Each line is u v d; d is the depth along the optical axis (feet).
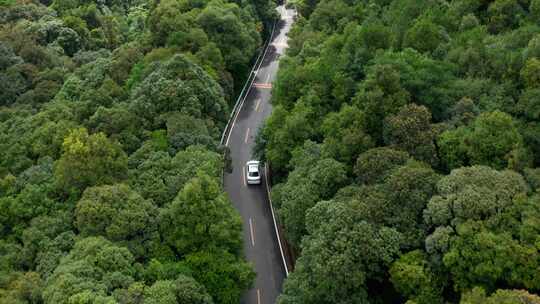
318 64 183.83
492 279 95.76
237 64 261.65
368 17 209.87
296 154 154.51
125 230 121.49
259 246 166.61
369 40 174.70
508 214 100.17
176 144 155.02
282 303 114.42
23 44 239.91
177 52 209.56
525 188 105.50
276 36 362.74
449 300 103.04
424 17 184.14
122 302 102.17
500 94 136.46
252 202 189.26
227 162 178.60
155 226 127.75
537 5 174.91
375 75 141.18
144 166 144.97
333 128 145.59
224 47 251.39
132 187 138.51
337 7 245.65
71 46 266.98
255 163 204.74
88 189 127.34
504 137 117.19
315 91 171.53
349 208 112.16
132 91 180.04
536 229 96.17
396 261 104.58
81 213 121.60
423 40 166.91
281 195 150.30
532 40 142.10
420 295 99.96
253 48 278.26
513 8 185.98
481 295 90.02
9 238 134.21
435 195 108.17
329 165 131.64
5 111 194.39
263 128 199.62
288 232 141.49
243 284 126.00
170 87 167.63
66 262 111.96
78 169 133.28
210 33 247.29
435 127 128.06
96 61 222.89
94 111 173.37
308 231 122.72
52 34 264.72
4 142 172.24
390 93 138.92
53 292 101.76
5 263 123.75
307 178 137.80
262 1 334.24
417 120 126.93
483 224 99.55
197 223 124.06
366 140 133.80
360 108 142.92
